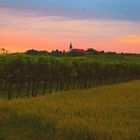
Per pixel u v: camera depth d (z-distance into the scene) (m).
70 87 71.75
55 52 105.75
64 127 17.50
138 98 35.47
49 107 23.14
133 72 94.31
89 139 16.36
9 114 20.34
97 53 155.25
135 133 17.23
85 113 22.20
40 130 17.73
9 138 15.96
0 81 50.06
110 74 80.94
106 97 36.53
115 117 21.92
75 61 67.50
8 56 51.81
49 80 57.06
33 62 52.81
